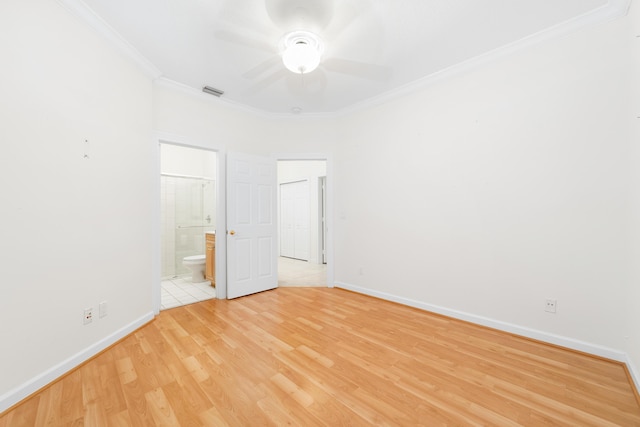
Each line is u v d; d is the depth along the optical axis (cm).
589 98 201
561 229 212
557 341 213
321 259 599
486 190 251
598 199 198
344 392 159
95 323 202
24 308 155
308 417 139
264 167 379
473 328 249
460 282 268
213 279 405
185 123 307
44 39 167
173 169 521
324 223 604
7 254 148
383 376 175
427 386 165
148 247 266
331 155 391
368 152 350
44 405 147
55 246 174
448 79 276
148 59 254
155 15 197
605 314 195
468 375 176
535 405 148
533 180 225
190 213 511
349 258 376
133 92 246
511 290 237
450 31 217
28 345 157
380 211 338
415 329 247
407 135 310
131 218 243
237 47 237
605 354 194
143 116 259
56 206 175
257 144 380
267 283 379
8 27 149
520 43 228
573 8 192
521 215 231
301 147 395
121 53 230
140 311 254
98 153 207
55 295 173
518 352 205
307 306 312
